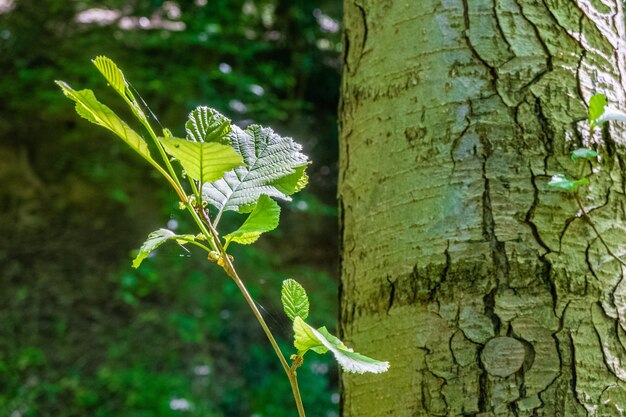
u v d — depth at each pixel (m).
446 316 1.02
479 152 1.05
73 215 5.31
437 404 1.01
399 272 1.06
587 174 1.04
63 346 5.06
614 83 1.09
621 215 1.05
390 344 1.05
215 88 5.62
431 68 1.08
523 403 0.99
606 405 1.00
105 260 5.28
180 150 0.84
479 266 1.02
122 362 5.06
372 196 1.10
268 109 5.49
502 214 1.03
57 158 5.32
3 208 5.24
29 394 4.89
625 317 1.02
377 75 1.12
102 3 5.62
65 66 5.35
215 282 5.27
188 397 4.94
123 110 5.25
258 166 0.94
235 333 5.24
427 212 1.05
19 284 5.15
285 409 5.09
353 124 1.15
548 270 1.02
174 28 5.69
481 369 1.00
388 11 1.13
